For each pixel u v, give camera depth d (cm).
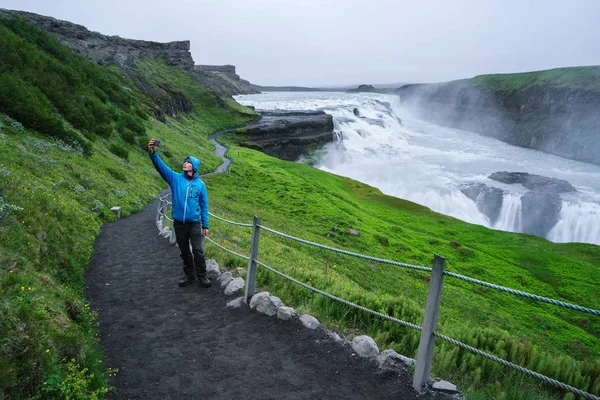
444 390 425
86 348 448
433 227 5550
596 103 13950
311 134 12156
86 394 379
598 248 4903
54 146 2536
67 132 2844
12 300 423
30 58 3606
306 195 5862
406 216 6000
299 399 425
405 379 446
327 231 4172
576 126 14300
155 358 528
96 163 2922
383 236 4300
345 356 506
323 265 2041
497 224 7350
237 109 15000
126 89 8156
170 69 17725
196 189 806
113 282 918
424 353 417
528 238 5281
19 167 1628
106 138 4078
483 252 4606
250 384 459
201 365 506
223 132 12200
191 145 7562
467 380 489
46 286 573
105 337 596
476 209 7675
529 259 4462
